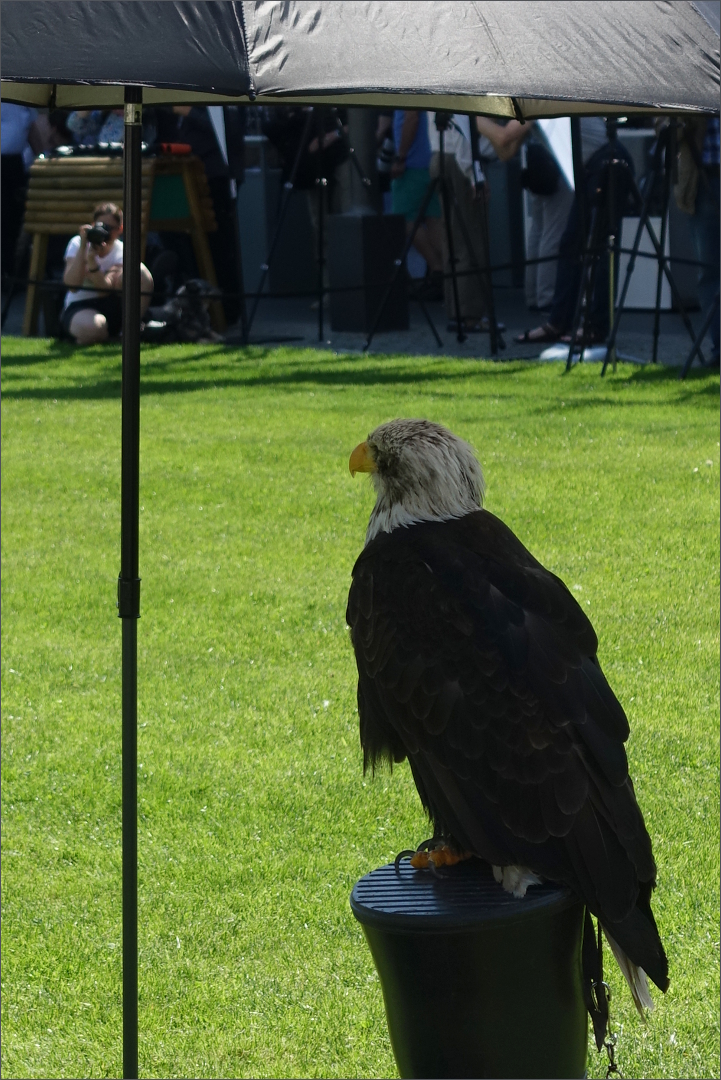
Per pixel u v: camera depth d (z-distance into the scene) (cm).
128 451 450
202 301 2066
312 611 955
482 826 391
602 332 1894
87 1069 516
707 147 1636
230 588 1003
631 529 1103
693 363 1756
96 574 1043
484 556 426
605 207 1686
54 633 928
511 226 2555
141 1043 528
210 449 1392
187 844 664
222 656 883
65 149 2145
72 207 2081
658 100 382
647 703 796
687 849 645
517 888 393
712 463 1274
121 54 354
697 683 823
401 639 414
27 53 353
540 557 1041
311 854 653
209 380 1750
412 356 1889
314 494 1234
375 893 397
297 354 1936
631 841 383
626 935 372
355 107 517
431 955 381
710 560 1030
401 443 455
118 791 712
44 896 625
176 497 1232
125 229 440
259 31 364
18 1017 545
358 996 555
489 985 384
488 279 1848
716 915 599
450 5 389
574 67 382
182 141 2131
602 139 1797
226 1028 538
